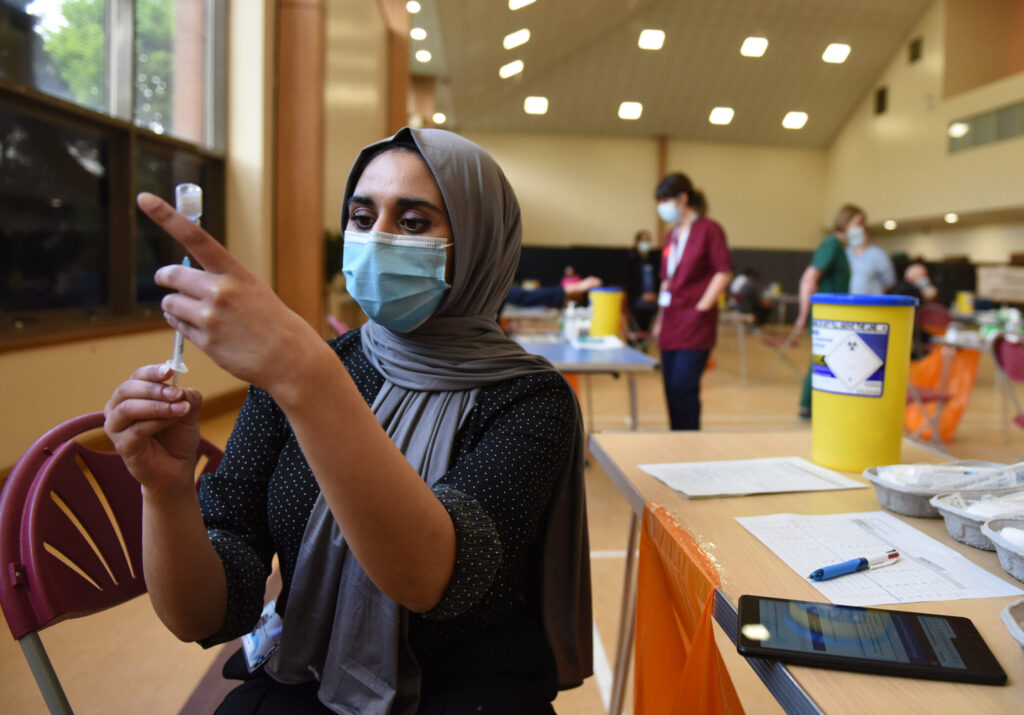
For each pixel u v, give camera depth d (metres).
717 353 9.40
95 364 3.25
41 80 3.03
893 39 5.91
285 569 0.78
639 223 14.29
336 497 0.50
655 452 1.20
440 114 12.20
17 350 2.70
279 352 0.45
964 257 12.52
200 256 0.44
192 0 4.30
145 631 1.73
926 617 0.58
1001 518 0.72
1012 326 4.54
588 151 14.17
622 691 1.36
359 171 0.80
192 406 0.59
